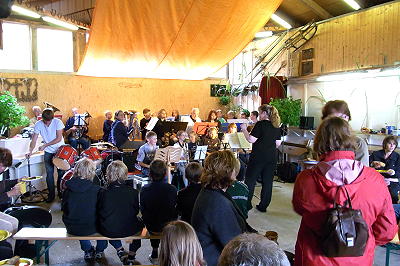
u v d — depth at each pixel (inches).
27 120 258.2
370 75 297.0
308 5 346.3
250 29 306.3
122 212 125.4
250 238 42.8
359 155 85.2
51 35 402.9
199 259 62.2
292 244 157.5
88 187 125.9
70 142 361.1
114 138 286.7
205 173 82.0
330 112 95.5
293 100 363.3
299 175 72.0
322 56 358.3
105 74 417.4
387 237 67.2
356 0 311.3
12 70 379.2
